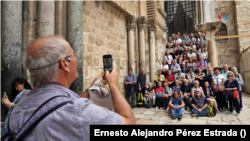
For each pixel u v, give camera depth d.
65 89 0.76
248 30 13.48
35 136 0.61
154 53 8.52
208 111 5.39
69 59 0.77
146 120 5.11
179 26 15.59
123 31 7.41
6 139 0.67
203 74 7.15
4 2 3.02
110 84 0.87
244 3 13.79
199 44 10.45
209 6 13.54
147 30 8.53
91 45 5.31
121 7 6.74
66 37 4.00
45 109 0.64
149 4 8.73
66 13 4.04
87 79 5.07
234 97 5.51
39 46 0.73
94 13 5.53
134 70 7.64
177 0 15.78
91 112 0.64
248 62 10.74
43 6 3.57
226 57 14.71
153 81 8.30
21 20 3.22
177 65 8.52
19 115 0.68
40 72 0.72
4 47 3.00
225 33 14.92
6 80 2.98
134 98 7.10
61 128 0.61
